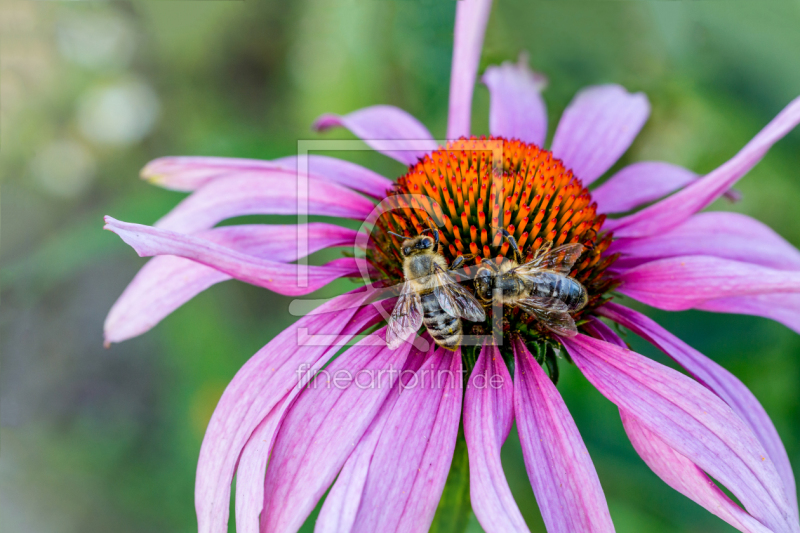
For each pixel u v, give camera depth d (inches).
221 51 11.7
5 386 11.9
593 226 7.7
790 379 8.4
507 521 6.6
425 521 6.8
